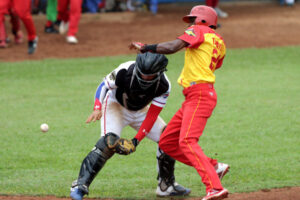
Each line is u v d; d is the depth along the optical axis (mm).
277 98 34812
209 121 30219
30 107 32812
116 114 18766
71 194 17547
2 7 47406
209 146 26047
